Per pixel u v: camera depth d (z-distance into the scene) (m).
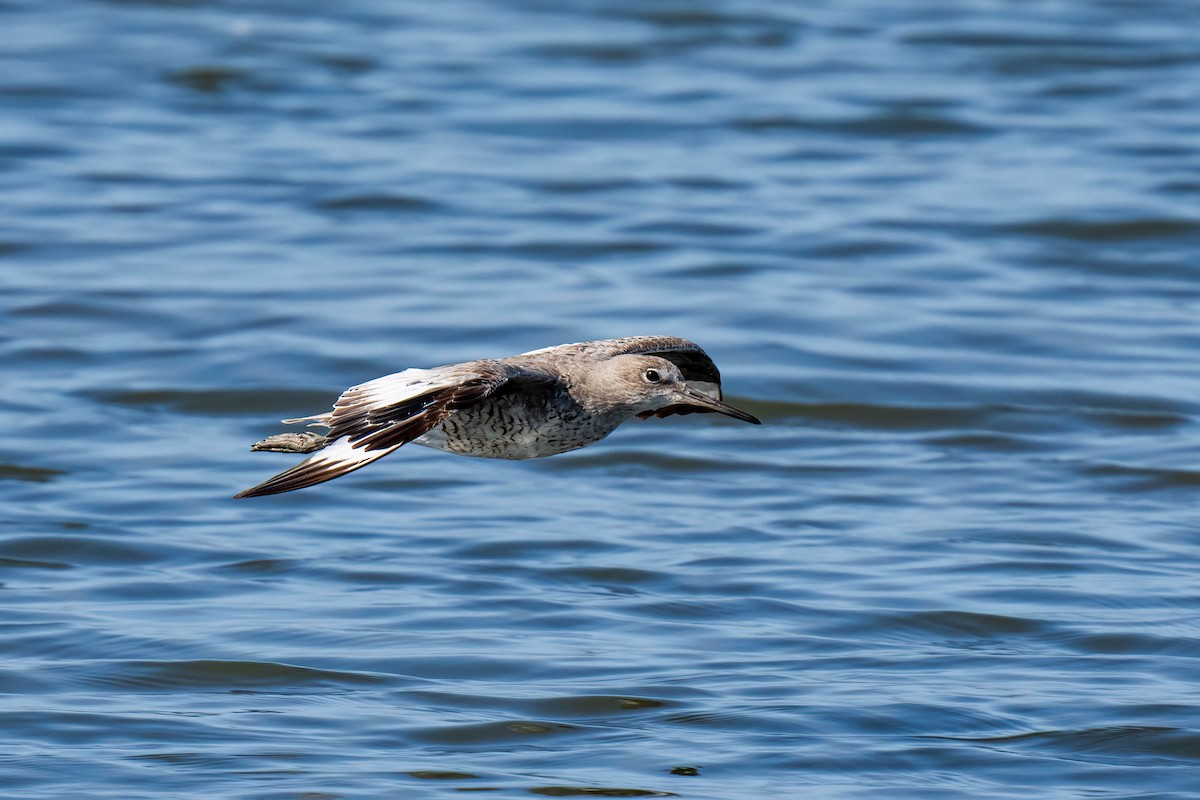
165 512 16.36
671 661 13.00
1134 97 33.03
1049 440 18.78
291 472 9.88
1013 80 34.09
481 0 40.28
